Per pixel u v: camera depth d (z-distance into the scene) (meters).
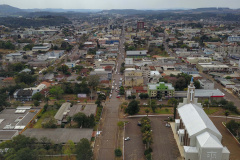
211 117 175.25
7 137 137.12
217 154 106.44
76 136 139.38
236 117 174.88
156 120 169.12
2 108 182.38
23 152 109.12
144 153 128.00
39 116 173.12
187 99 153.12
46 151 123.31
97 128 157.25
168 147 134.38
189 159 114.75
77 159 113.56
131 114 176.38
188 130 123.50
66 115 171.38
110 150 132.62
